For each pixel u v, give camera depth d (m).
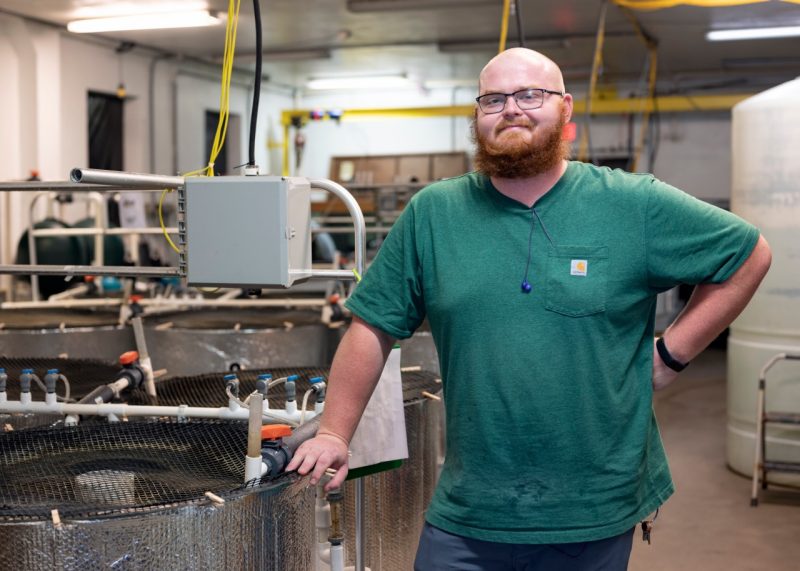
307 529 1.72
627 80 10.27
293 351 3.94
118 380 2.25
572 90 10.49
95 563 1.43
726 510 4.29
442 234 1.72
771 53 8.80
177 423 1.89
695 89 10.23
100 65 7.95
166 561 1.46
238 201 1.74
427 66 9.59
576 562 1.66
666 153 10.24
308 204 1.88
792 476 4.61
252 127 1.85
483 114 1.67
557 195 1.68
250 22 7.39
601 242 1.65
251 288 1.83
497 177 1.69
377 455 1.92
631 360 1.68
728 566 3.59
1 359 2.92
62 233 4.39
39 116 7.18
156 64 8.58
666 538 3.91
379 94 11.10
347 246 9.30
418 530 2.49
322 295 6.08
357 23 7.50
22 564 1.42
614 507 1.65
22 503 1.47
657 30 7.73
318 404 1.95
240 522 1.53
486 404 1.66
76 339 3.88
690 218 1.65
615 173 1.71
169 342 3.92
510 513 1.65
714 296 1.68
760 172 4.54
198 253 1.77
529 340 1.64
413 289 1.76
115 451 1.77
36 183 1.97
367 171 10.49
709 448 5.41
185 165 8.98
